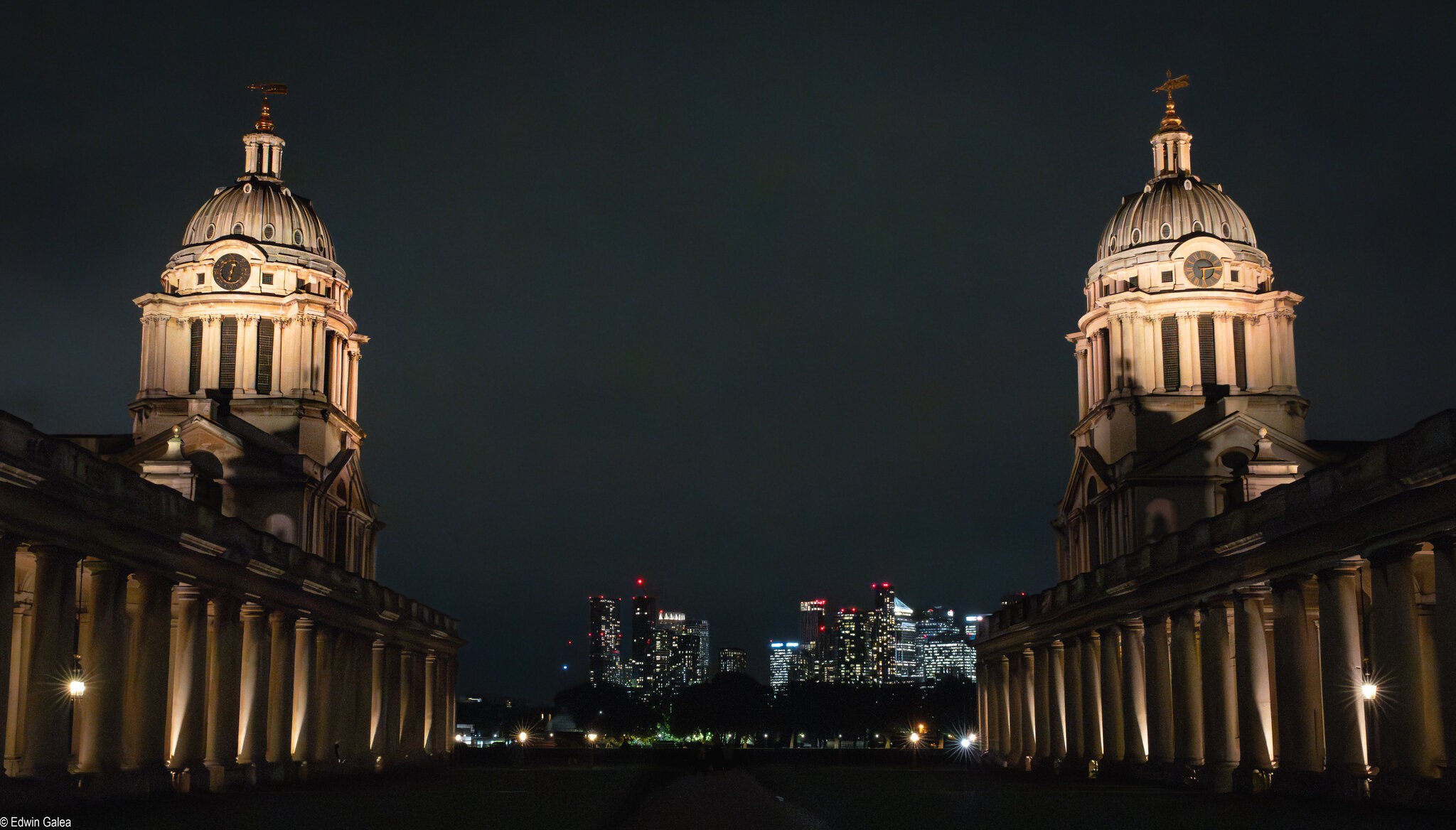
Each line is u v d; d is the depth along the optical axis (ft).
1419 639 177.68
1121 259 402.72
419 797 228.84
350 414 425.69
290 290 400.06
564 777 328.29
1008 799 223.51
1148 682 277.44
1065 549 433.89
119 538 199.11
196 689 233.14
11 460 160.04
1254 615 229.45
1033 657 384.47
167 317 390.83
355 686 338.13
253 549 254.27
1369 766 194.18
